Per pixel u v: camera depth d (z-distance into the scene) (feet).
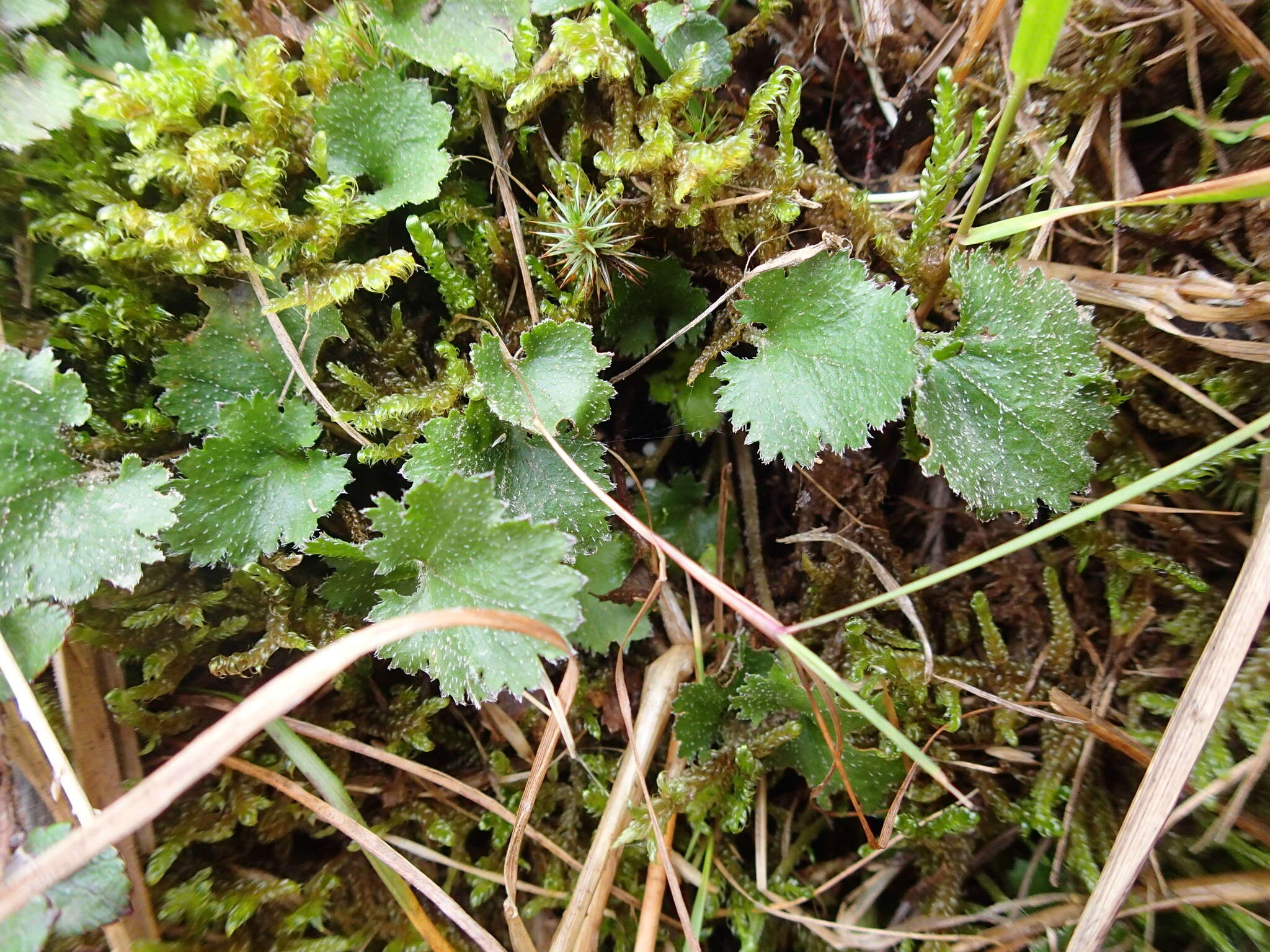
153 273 0.32
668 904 0.36
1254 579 0.30
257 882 0.32
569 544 0.27
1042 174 0.34
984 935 0.33
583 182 0.32
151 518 0.28
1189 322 0.33
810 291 0.33
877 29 0.36
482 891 0.34
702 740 0.35
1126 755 0.35
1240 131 0.32
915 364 0.30
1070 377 0.32
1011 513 0.38
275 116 0.31
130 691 0.31
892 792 0.34
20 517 0.28
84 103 0.29
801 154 0.33
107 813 0.23
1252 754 0.31
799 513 0.39
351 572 0.32
